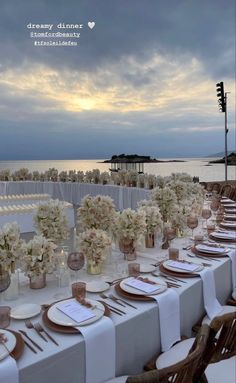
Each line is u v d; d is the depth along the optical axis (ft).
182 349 5.39
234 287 7.83
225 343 4.77
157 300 5.24
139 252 8.20
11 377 3.51
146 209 8.59
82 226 8.18
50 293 5.81
